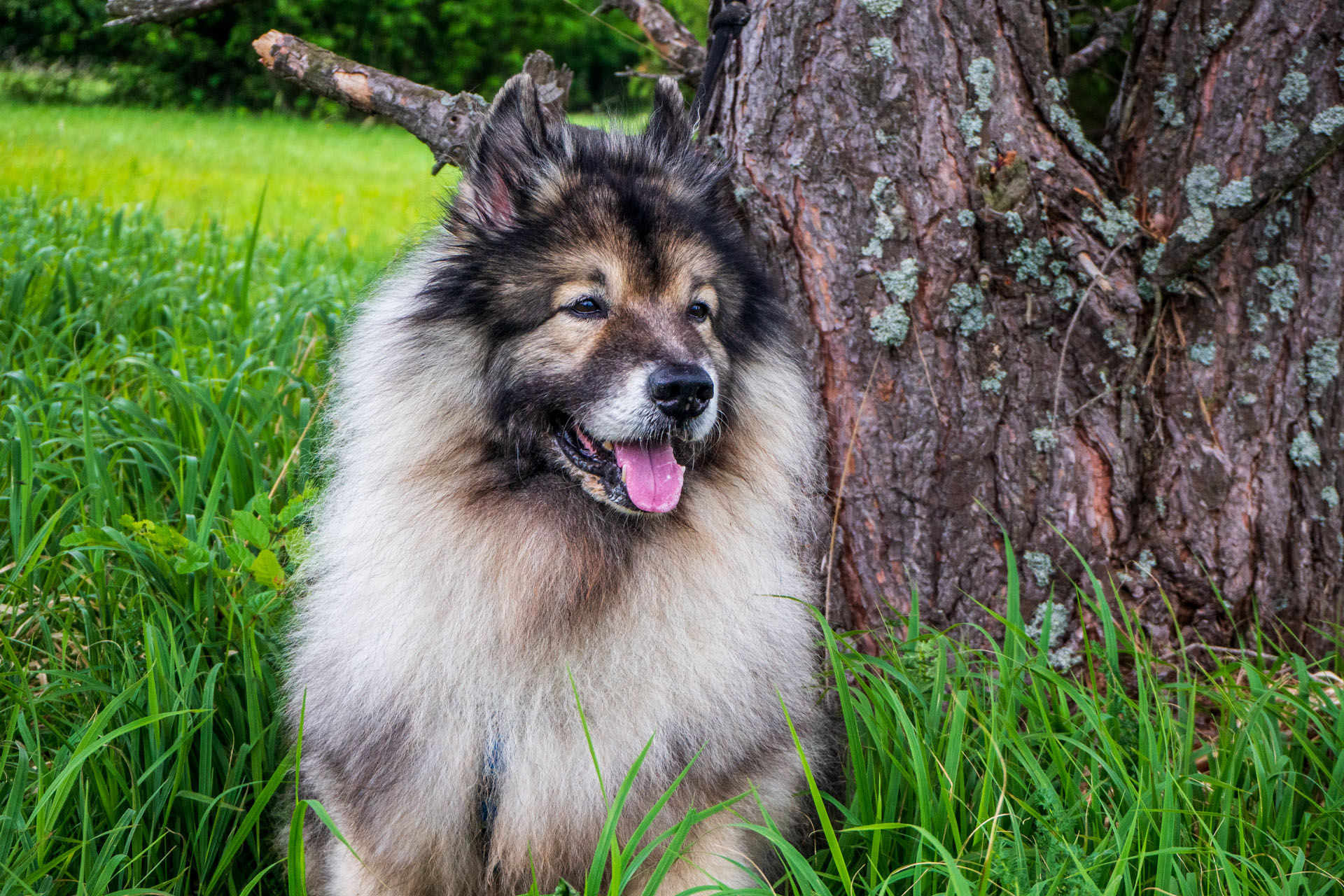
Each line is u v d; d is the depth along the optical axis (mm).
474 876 2902
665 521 2871
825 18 3506
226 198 12367
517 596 2775
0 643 3260
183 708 2961
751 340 3203
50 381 5020
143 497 4234
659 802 2529
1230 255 3492
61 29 30703
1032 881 2584
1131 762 2980
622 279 2873
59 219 7805
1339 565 3629
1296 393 3521
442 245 3049
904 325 3531
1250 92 3287
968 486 3580
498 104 2998
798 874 2412
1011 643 3250
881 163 3498
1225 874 2471
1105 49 3879
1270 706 3102
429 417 2859
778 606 3010
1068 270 3463
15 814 2598
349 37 31906
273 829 3311
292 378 4910
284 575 3391
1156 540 3605
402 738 2738
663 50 4395
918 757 2680
